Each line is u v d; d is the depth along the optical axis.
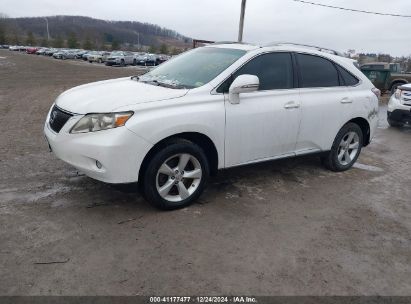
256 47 4.74
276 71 4.80
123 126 3.65
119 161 3.68
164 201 4.08
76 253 3.33
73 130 3.76
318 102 5.15
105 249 3.41
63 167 5.33
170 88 4.26
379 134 9.32
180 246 3.53
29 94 13.66
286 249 3.60
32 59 46.19
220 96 4.25
